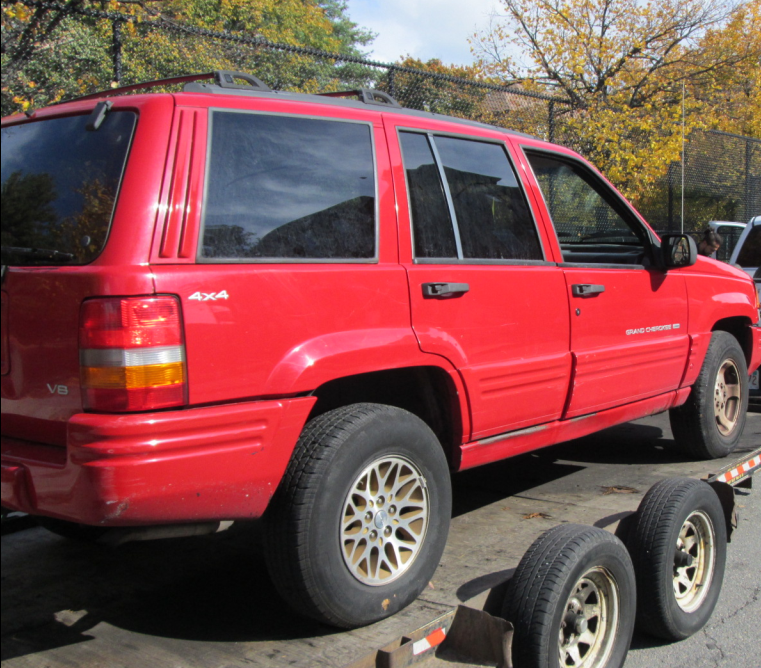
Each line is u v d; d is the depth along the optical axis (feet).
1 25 16.55
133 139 7.97
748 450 16.83
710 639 11.20
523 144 12.46
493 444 11.09
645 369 13.93
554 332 11.91
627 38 55.93
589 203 13.97
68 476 7.32
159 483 7.32
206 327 7.70
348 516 8.62
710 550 11.43
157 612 9.13
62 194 8.26
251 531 11.96
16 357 8.14
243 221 8.36
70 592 9.77
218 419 7.69
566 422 12.42
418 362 9.68
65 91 18.99
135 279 7.32
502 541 10.49
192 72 21.43
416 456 9.25
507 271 11.14
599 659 9.33
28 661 7.94
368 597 8.54
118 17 19.10
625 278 13.50
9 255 8.56
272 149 8.88
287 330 8.35
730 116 65.00
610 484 13.43
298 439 8.56
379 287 9.34
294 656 7.85
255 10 60.90
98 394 7.26
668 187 43.19
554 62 56.39
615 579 9.45
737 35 58.18
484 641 8.07
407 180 10.26
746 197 48.14
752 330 17.66
